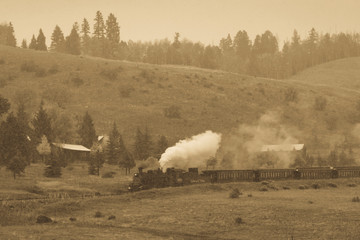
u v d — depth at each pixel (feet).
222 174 428.97
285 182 433.89
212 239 257.34
